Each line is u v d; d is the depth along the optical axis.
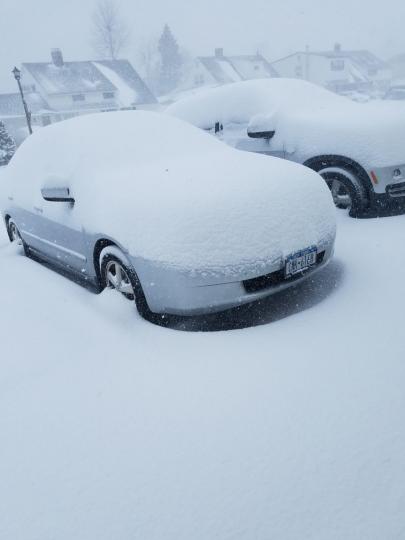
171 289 2.62
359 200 4.71
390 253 3.74
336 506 1.55
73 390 2.26
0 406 2.19
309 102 5.60
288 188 2.84
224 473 1.71
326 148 4.74
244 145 5.62
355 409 1.97
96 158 3.46
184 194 2.68
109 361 2.48
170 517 1.56
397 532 1.45
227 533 1.49
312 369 2.27
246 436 1.87
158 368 2.38
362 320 2.70
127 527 1.54
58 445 1.92
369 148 4.50
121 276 3.09
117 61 49.69
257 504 1.58
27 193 4.05
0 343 2.74
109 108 45.53
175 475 1.72
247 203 2.62
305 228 2.78
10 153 21.98
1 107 42.88
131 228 2.73
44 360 2.53
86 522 1.57
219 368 2.33
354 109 5.27
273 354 2.42
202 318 3.03
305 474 1.67
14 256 4.66
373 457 1.72
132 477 1.72
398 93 25.44
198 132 4.05
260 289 2.65
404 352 2.35
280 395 2.09
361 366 2.27
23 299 3.32
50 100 43.06
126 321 2.87
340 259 3.76
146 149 3.61
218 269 2.52
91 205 3.10
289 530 1.48
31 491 1.71
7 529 1.57
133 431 1.95
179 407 2.07
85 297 3.30
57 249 3.76
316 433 1.86
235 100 5.84
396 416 1.92
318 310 2.89
